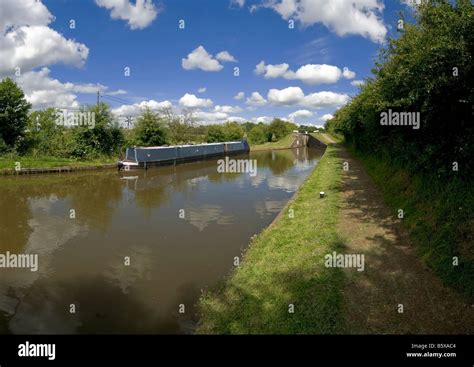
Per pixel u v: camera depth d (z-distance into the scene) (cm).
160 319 618
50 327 606
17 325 615
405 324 473
